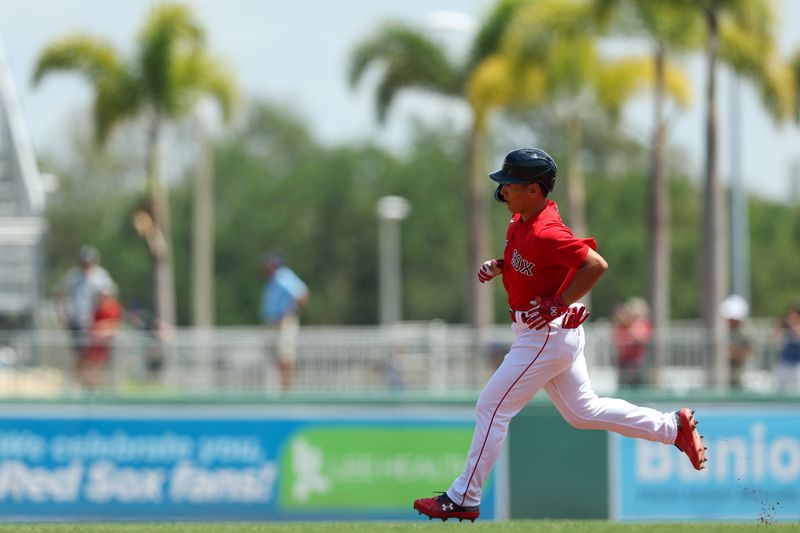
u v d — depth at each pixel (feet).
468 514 83.41
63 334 188.03
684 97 314.96
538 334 79.66
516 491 161.89
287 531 84.07
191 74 313.94
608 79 317.42
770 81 270.46
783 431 165.27
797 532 79.92
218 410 169.89
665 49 285.84
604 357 179.93
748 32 263.29
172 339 187.62
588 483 161.38
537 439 162.30
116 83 312.29
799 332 179.63
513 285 80.02
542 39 284.82
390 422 168.14
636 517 161.58
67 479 170.19
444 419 167.84
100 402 170.81
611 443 161.68
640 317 193.88
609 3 274.98
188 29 312.91
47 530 89.35
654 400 169.17
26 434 170.91
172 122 321.32
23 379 183.32
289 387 186.91
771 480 164.45
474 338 186.50
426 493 167.32
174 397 170.50
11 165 303.48
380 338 186.80
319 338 187.32
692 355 180.24
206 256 390.21
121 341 187.21
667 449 162.30
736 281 331.57
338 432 168.86
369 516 167.32
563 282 78.59
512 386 80.53
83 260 199.52
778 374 178.81
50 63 309.83
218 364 187.73
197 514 169.07
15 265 299.17
